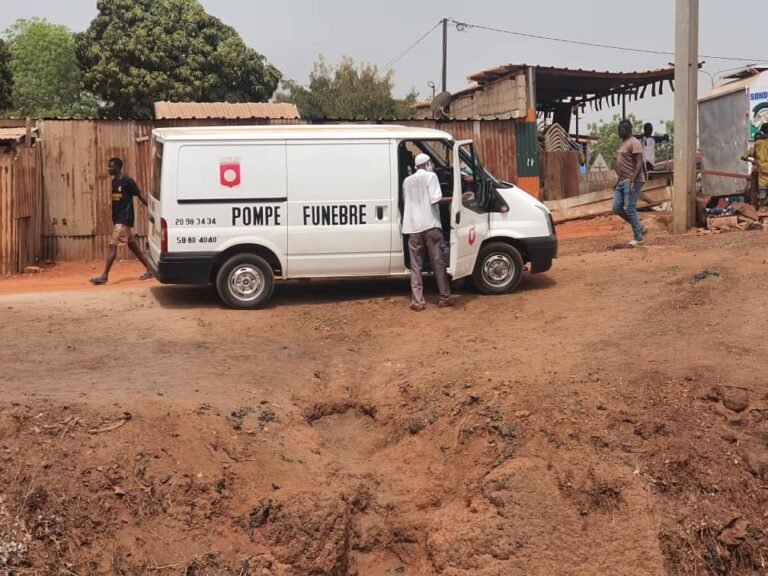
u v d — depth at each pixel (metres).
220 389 6.70
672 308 8.58
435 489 5.89
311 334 8.73
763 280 9.27
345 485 5.69
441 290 9.54
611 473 5.59
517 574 5.18
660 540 5.29
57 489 5.04
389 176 9.73
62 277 13.75
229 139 9.45
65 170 15.05
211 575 4.95
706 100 18.91
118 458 5.35
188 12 33.25
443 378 6.88
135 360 7.50
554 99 23.89
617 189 13.09
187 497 5.29
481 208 9.94
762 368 6.57
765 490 5.54
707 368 6.60
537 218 10.13
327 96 38.94
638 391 6.30
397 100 40.44
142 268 14.64
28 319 9.13
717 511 5.43
